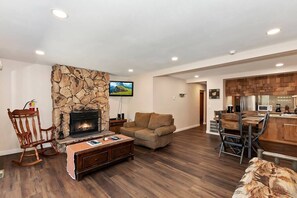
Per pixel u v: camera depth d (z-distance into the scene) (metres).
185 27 2.02
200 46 2.71
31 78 3.90
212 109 5.86
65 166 2.97
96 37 2.33
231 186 2.30
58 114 3.99
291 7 1.57
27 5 1.54
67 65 4.14
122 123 5.56
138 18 1.80
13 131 3.66
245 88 5.52
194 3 1.51
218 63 3.39
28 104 3.86
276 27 2.02
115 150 3.03
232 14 1.71
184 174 2.66
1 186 2.27
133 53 3.12
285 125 4.51
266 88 5.09
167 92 5.85
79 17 1.77
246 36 2.30
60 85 4.04
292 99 4.91
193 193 2.13
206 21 1.87
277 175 1.42
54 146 3.83
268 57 2.87
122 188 2.24
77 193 2.12
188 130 6.47
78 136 4.15
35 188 2.23
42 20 1.84
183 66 4.18
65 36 2.29
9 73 3.62
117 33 2.20
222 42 2.54
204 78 6.12
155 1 1.48
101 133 4.53
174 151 3.85
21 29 2.06
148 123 4.74
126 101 6.25
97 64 4.06
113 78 5.86
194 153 3.71
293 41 2.44
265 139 4.86
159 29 2.08
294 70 4.15
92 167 2.66
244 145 3.36
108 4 1.53
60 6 1.56
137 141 4.26
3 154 3.53
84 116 4.48
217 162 3.17
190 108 7.10
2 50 2.92
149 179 2.50
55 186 2.29
